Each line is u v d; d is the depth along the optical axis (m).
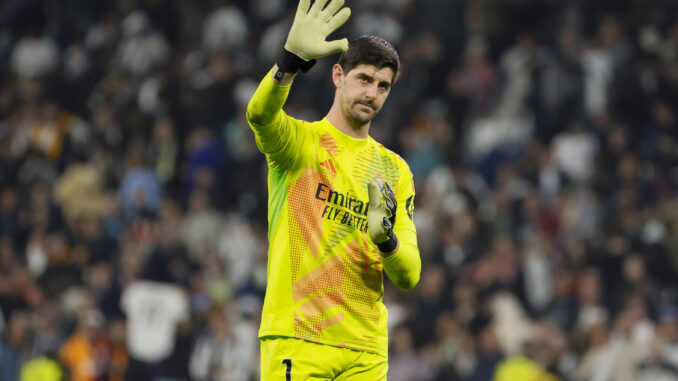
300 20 17.34
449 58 64.62
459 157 58.56
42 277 52.06
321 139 18.50
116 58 72.00
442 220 51.22
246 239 54.12
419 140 58.09
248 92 64.25
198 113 63.59
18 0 76.25
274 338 18.19
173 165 62.06
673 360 41.62
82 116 70.44
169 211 55.00
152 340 45.59
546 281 48.28
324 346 18.11
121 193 59.66
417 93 62.47
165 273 50.47
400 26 65.81
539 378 40.94
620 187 53.06
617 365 42.00
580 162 55.97
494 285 46.22
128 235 54.66
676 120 58.47
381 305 18.91
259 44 70.06
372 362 18.55
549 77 59.72
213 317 45.44
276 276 18.22
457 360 43.03
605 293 47.69
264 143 17.91
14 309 50.44
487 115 61.12
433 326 43.88
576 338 43.38
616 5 63.31
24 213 60.50
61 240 55.00
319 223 18.22
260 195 58.44
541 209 52.22
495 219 51.69
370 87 18.25
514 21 65.25
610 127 56.72
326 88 61.91
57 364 43.59
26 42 74.75
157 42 71.62
